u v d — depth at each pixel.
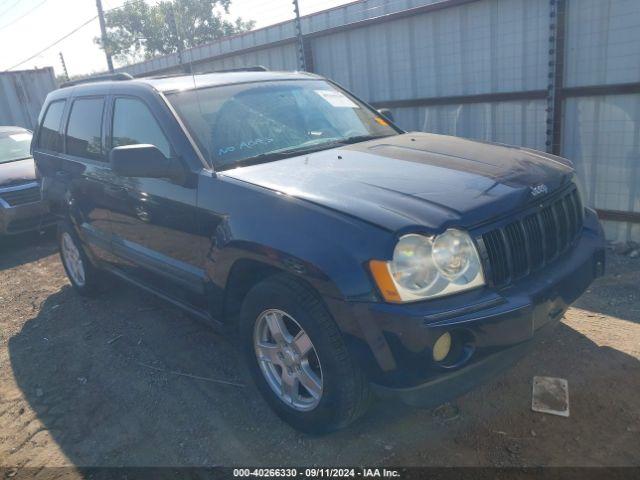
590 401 2.96
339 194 2.69
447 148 3.44
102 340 4.34
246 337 3.05
